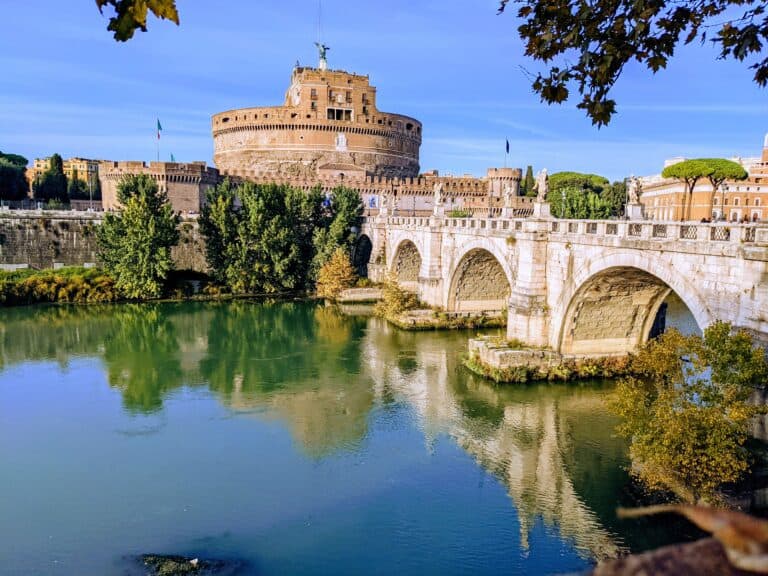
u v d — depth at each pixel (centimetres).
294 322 6041
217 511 2364
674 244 2648
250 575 1959
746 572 296
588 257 3406
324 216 8475
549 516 2333
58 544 2133
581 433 3088
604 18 914
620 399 2353
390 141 12938
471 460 2814
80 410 3475
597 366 3831
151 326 5809
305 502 2441
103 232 7206
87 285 6912
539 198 3925
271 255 7594
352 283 7644
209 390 3844
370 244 8800
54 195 11506
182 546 2131
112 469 2725
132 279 6975
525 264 4009
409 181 11231
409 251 7250
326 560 2052
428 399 3634
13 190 11094
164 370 4294
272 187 7806
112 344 5075
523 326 3994
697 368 2138
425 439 3055
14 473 2680
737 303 2314
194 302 7119
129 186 7200
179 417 3366
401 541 2169
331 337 5328
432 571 1991
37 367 4353
